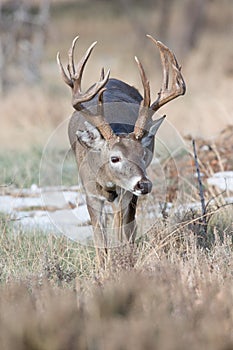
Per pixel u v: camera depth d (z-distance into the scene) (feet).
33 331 48.88
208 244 78.23
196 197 97.04
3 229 87.76
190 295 56.59
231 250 75.20
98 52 314.55
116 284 59.67
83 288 63.46
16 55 262.06
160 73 270.87
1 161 133.90
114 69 268.82
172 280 58.80
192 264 66.54
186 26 310.04
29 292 62.90
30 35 270.05
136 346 46.98
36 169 116.06
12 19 268.21
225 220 87.04
